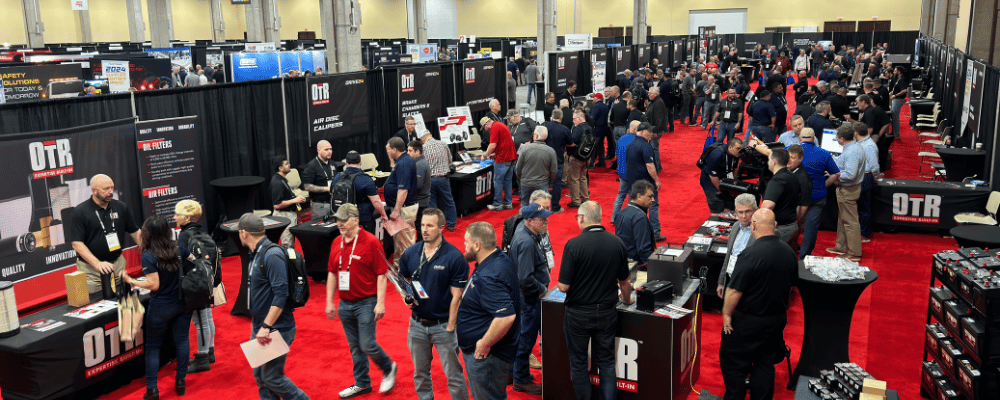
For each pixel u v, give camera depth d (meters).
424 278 4.04
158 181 7.39
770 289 4.07
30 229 6.34
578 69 19.27
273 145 9.43
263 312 4.30
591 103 14.65
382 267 4.61
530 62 24.69
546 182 8.91
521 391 4.90
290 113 9.67
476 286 3.83
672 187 11.48
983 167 9.58
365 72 10.70
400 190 7.20
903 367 5.19
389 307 6.62
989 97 9.40
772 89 12.66
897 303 6.45
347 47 16.80
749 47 41.34
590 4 49.28
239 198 8.17
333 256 4.66
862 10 42.50
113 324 4.99
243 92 8.89
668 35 45.78
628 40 43.03
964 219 7.79
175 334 4.89
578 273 4.10
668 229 8.98
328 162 8.38
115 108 7.25
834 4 43.09
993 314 3.93
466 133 11.28
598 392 4.41
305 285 4.31
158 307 4.75
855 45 39.38
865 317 6.15
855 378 3.74
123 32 47.28
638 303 4.23
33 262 6.40
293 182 9.16
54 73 14.35
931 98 18.56
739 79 16.84
